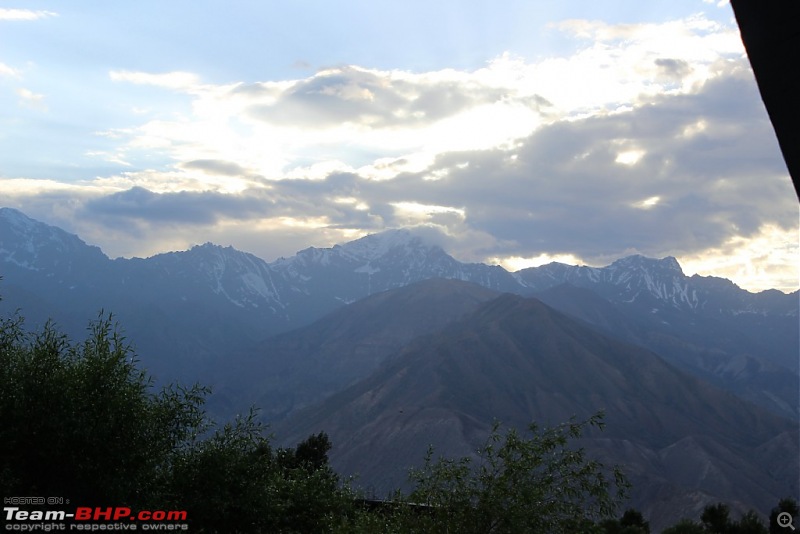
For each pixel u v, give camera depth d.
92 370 17.58
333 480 26.09
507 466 15.97
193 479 20.17
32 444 16.53
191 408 19.72
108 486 16.88
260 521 21.62
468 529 15.80
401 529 16.72
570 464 16.16
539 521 15.58
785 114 4.53
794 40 4.47
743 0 4.65
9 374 17.11
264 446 22.30
